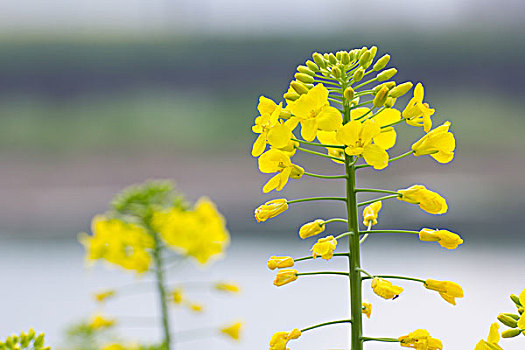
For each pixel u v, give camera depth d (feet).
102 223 2.53
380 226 5.38
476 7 7.57
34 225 6.81
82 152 8.32
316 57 2.00
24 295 4.25
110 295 2.56
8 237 6.60
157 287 2.52
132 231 2.52
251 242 5.80
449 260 5.01
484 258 5.03
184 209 2.56
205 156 8.33
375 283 1.94
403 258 5.06
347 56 1.98
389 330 3.41
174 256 2.54
